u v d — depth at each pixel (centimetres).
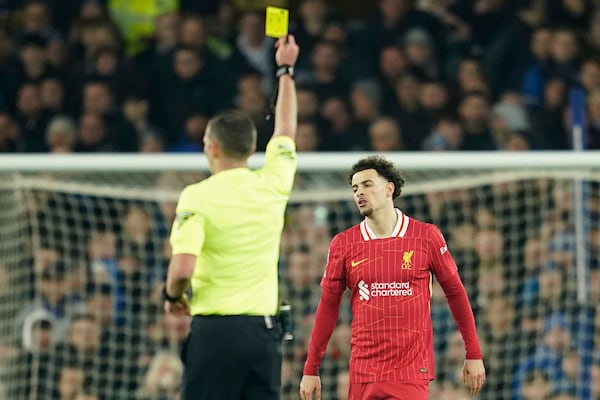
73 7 4344
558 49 4034
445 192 3153
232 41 4297
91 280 3066
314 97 3831
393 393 2080
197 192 1817
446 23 4138
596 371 2928
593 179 2975
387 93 3950
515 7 4178
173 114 3959
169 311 1803
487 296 3014
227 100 3984
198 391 1789
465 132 3784
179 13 4284
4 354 2991
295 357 2936
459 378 2880
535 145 3812
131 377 3020
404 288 2095
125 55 4247
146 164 2877
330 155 2847
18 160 2881
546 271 3025
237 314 1795
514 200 3120
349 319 2972
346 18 4500
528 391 2925
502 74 4066
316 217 3119
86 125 3897
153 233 3130
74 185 3086
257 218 1830
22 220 3091
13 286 3061
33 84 4131
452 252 3052
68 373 2945
